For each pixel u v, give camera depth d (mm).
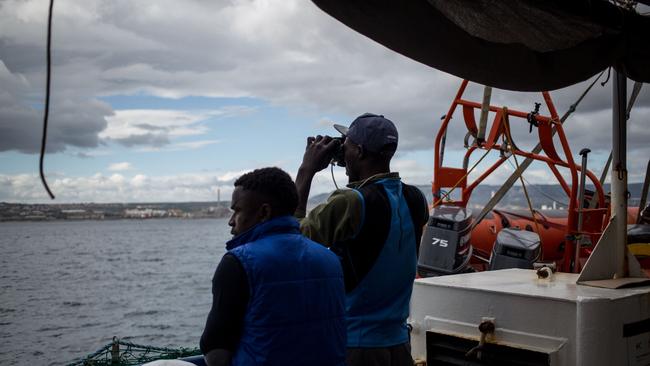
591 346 2848
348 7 2154
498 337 3119
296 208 2658
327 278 2305
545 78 2930
